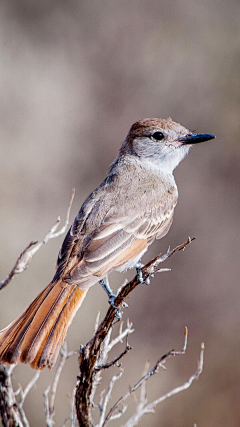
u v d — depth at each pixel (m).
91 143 18.89
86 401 5.80
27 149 18.52
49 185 17.94
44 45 20.17
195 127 18.44
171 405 12.82
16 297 13.84
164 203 7.88
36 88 19.53
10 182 17.62
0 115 18.98
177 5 19.92
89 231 7.00
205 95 18.69
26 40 20.08
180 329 14.68
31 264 14.51
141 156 8.53
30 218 16.89
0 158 18.09
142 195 7.66
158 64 19.48
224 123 18.14
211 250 16.00
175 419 12.69
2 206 16.84
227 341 14.34
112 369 12.55
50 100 19.42
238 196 16.92
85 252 6.74
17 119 19.02
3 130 18.75
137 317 14.81
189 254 15.85
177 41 19.58
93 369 5.74
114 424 10.83
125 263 7.14
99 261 6.72
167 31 19.73
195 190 16.98
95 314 14.02
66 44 20.20
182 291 15.34
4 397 5.53
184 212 16.66
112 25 20.27
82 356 5.68
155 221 7.61
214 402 12.99
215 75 18.88
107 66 19.83
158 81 19.27
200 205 16.78
